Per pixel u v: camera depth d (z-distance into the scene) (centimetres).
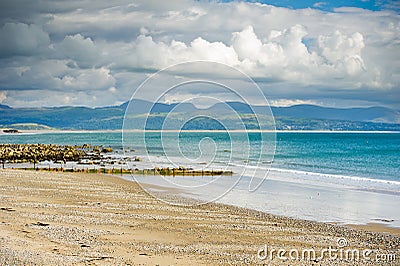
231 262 945
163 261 912
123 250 996
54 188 2094
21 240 1018
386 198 2033
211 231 1279
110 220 1382
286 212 1642
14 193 1894
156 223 1366
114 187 2164
